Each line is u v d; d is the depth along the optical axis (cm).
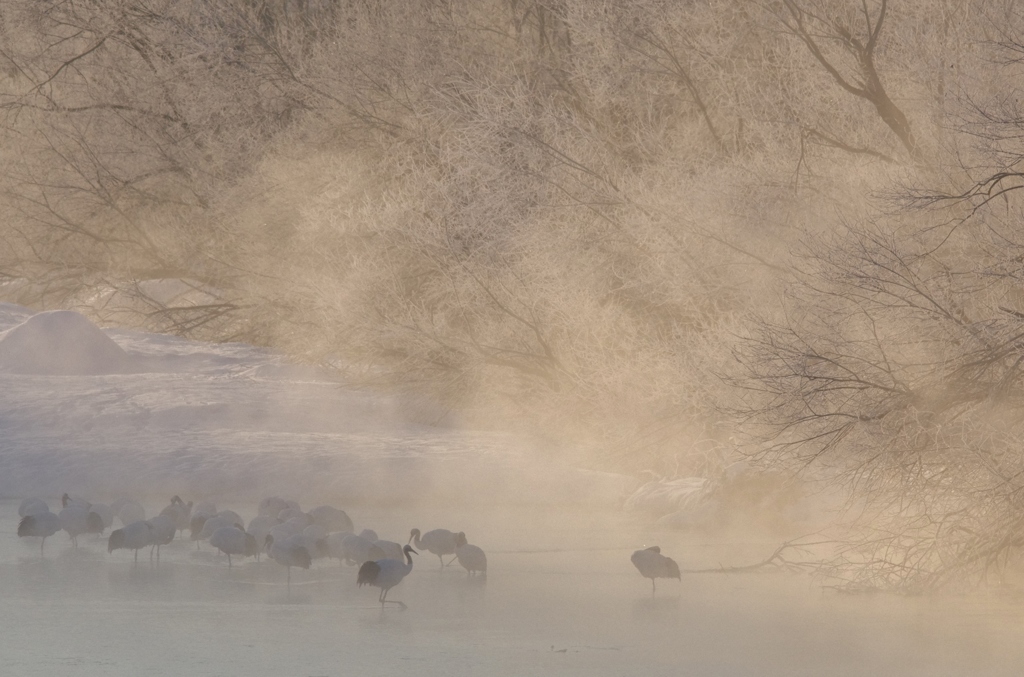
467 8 7912
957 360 3259
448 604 2522
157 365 7575
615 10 6462
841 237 3938
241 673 1822
